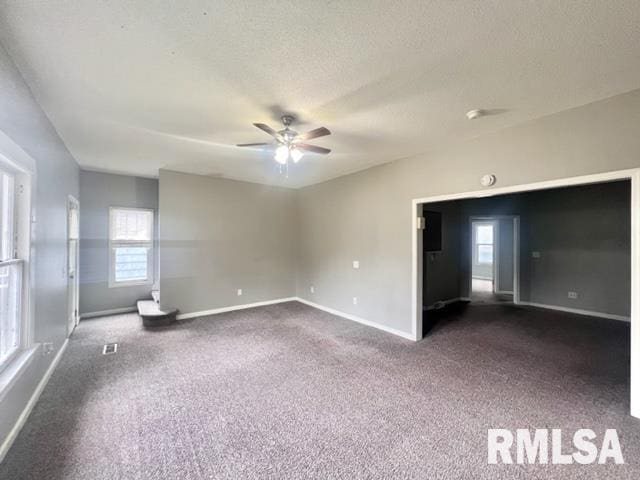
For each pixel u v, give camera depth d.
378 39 1.69
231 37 1.67
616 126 2.34
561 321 4.81
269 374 2.96
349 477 1.70
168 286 4.87
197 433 2.07
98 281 5.11
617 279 4.94
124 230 5.37
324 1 1.40
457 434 2.06
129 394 2.58
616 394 2.55
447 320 4.88
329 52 1.81
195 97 2.37
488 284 8.62
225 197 5.47
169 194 4.88
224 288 5.47
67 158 3.69
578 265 5.34
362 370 3.05
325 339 3.99
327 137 3.26
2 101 1.79
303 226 6.25
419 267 3.95
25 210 2.24
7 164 1.94
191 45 1.74
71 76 2.07
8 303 2.10
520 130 2.89
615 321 4.81
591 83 2.17
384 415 2.28
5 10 1.44
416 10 1.46
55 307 3.07
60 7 1.44
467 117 2.74
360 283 4.80
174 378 2.88
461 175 3.40
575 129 2.55
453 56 1.86
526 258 6.00
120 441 1.98
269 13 1.48
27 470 1.73
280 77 2.09
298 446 1.95
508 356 3.39
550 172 2.70
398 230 4.16
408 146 3.56
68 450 1.89
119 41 1.70
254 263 5.86
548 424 2.16
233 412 2.32
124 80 2.12
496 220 6.82
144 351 3.55
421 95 2.35
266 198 6.01
